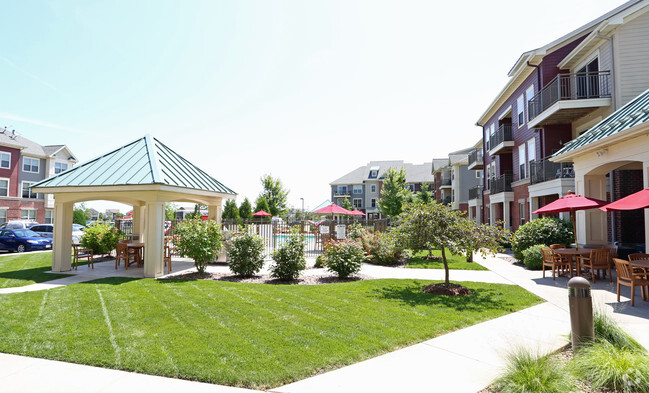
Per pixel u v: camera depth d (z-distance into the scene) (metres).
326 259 10.70
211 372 3.92
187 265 13.42
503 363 4.15
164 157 12.50
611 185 13.63
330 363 4.21
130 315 6.26
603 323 4.58
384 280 10.09
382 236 14.12
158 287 8.85
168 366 4.08
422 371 4.03
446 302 7.35
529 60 18.19
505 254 17.88
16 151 35.97
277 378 3.80
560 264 10.03
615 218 13.46
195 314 6.30
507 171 25.84
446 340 5.07
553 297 7.80
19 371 4.03
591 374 3.61
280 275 10.12
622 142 9.13
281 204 43.78
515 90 22.81
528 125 18.58
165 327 5.57
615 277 9.95
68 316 6.21
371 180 63.78
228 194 14.14
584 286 4.24
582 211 12.02
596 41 14.88
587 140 10.76
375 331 5.37
